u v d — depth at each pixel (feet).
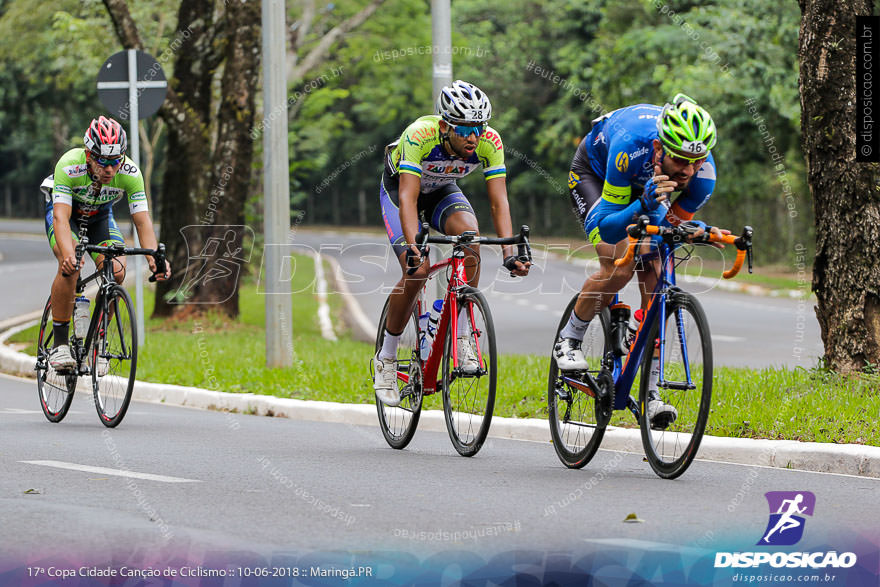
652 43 224.33
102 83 108.06
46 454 59.72
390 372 63.62
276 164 99.30
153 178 396.98
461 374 59.26
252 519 43.78
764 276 241.76
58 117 438.40
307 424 78.13
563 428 57.98
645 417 53.21
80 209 71.56
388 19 265.34
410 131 58.29
